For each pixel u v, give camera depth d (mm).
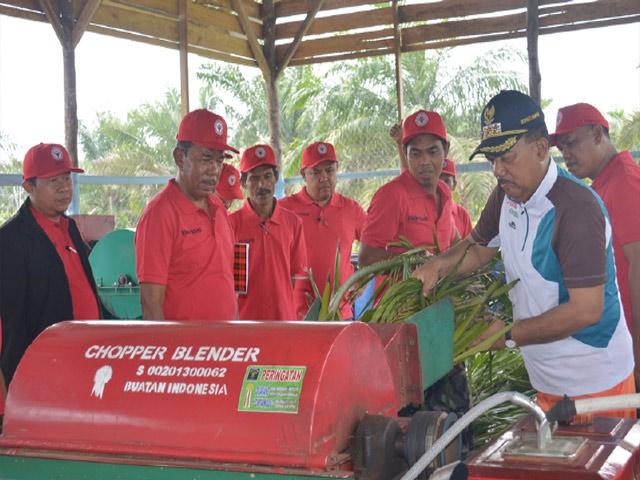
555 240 2328
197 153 3195
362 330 1559
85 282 3666
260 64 8727
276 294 4211
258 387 1424
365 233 4078
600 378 2480
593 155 3514
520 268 2488
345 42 8508
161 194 3230
